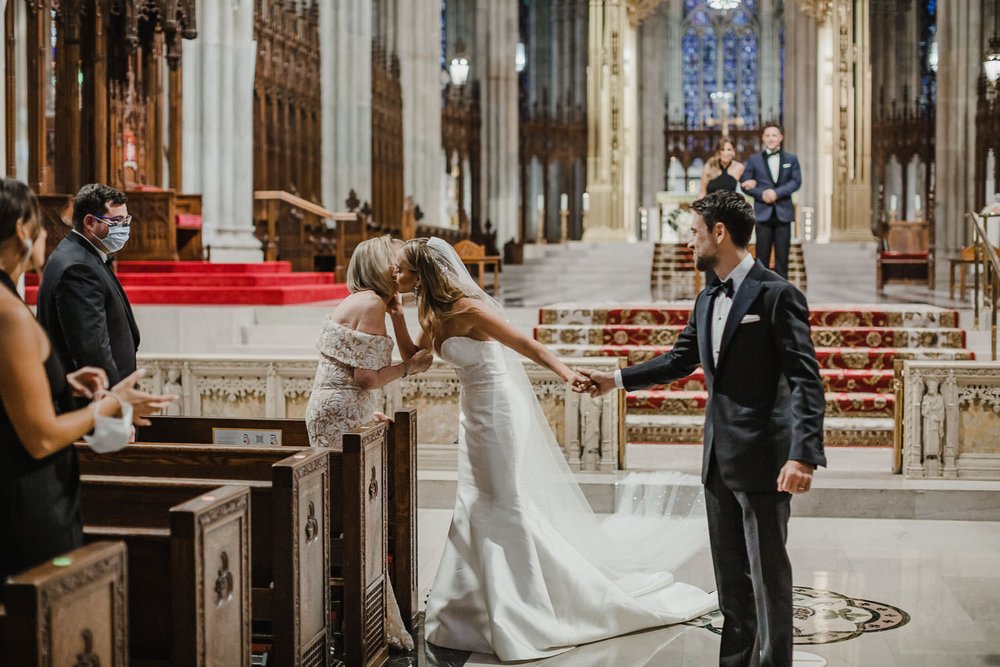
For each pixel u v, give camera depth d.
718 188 10.85
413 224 18.77
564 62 33.56
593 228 23.55
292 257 16.09
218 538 3.11
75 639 2.40
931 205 29.50
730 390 3.89
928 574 5.75
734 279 3.91
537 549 4.82
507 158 28.19
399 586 5.02
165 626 3.22
